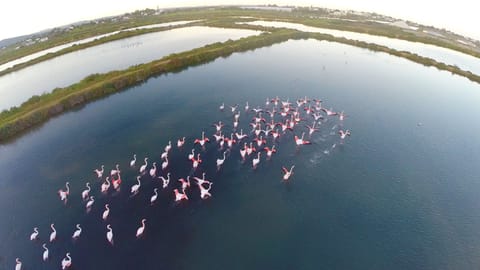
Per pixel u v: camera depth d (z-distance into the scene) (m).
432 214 63.47
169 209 62.53
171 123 92.38
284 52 156.62
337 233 58.53
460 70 138.50
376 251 55.28
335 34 194.88
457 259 54.28
